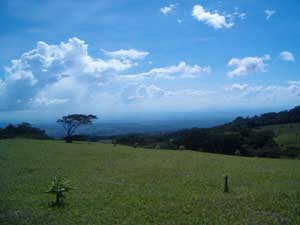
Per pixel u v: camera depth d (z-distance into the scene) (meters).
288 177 25.62
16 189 20.16
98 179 24.39
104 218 13.88
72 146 60.34
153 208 15.48
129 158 41.62
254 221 13.21
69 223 13.18
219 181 23.42
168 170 29.89
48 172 28.05
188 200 17.17
